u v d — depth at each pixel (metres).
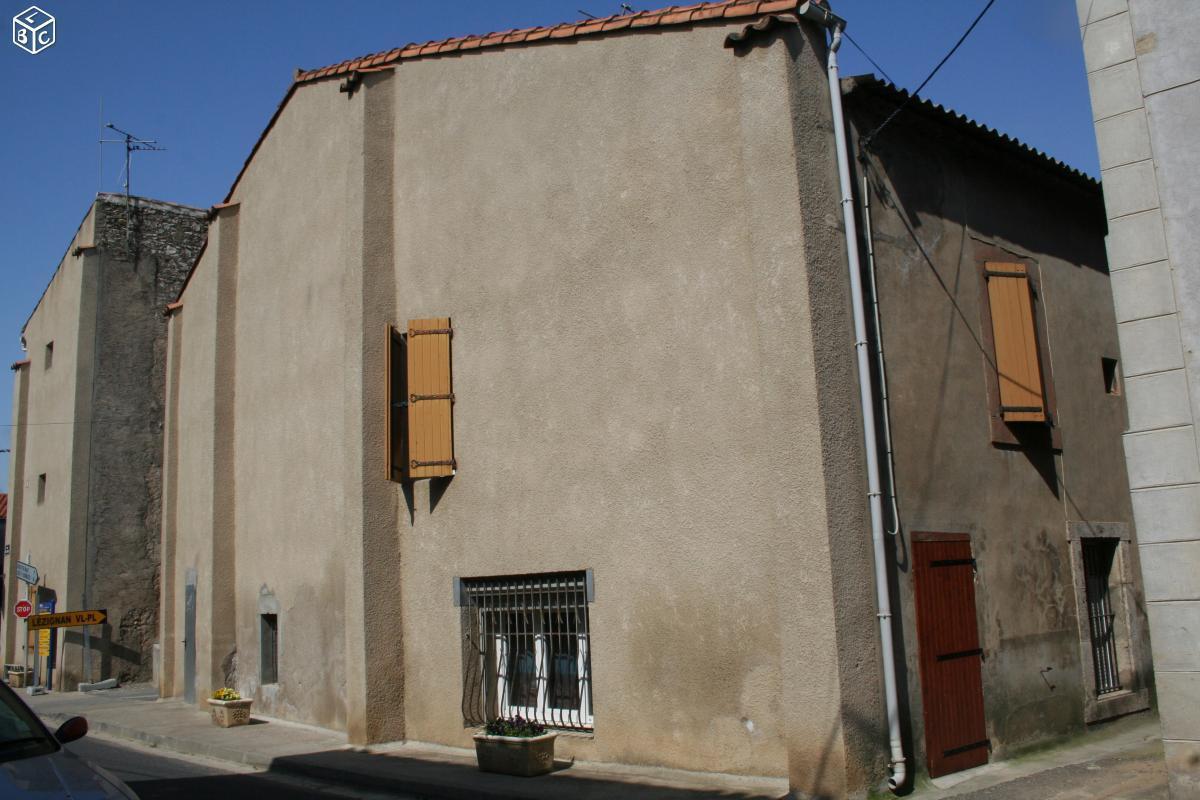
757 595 7.60
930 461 8.20
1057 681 9.06
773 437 7.42
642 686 8.17
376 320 10.55
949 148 9.23
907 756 7.29
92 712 15.23
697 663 7.88
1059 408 9.98
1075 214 11.00
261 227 14.33
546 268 9.36
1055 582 9.34
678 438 8.21
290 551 12.48
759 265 7.64
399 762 9.05
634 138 8.83
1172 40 6.30
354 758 9.36
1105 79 6.57
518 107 9.82
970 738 7.89
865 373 7.59
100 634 20.75
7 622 25.48
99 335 21.62
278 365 13.30
